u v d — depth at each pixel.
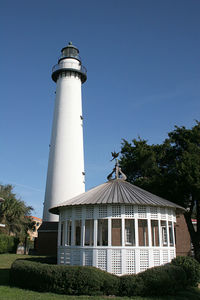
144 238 22.98
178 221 32.12
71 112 37.34
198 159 24.27
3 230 36.00
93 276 13.07
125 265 15.30
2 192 38.72
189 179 22.95
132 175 30.86
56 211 20.27
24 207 38.84
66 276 13.09
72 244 16.91
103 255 15.64
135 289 13.09
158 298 12.92
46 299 11.80
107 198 16.61
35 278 13.62
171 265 15.28
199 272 16.36
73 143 36.38
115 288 13.20
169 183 25.19
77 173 35.78
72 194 34.81
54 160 36.16
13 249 36.31
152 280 13.28
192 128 28.08
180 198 25.12
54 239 33.91
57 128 37.12
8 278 16.83
